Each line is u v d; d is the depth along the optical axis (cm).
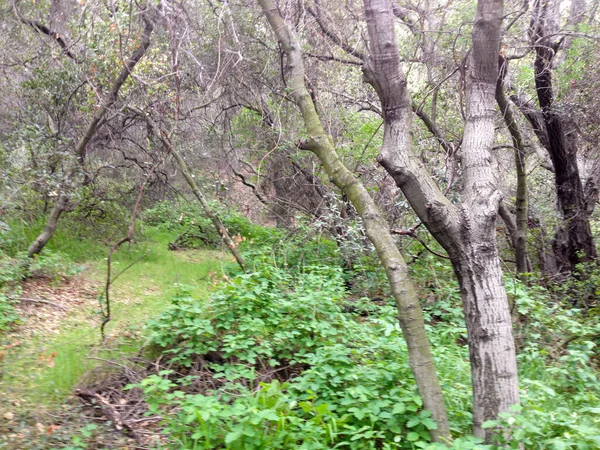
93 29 864
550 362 594
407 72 974
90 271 921
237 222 1266
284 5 839
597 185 1098
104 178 1144
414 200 403
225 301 584
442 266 830
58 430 427
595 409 391
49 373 524
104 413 462
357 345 540
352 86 1079
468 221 388
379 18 404
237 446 375
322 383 456
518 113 1057
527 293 722
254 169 1169
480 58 405
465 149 407
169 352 566
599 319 709
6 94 1114
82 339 617
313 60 996
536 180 1224
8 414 444
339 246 909
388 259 409
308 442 377
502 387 377
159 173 1129
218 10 958
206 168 1284
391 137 411
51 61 1023
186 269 989
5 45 1123
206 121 1191
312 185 1052
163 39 930
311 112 505
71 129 1057
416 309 398
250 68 1036
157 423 457
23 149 971
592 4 998
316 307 592
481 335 383
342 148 980
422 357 392
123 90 962
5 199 885
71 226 1050
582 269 912
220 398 470
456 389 471
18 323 648
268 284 654
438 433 379
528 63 1084
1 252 827
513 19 847
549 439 365
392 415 398
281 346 548
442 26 899
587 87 974
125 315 716
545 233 1157
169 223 1273
